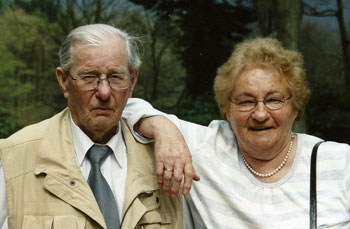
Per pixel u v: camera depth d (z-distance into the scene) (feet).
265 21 29.37
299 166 7.23
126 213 6.21
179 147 6.20
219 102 7.56
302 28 33.09
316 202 6.93
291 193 7.06
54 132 6.46
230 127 7.91
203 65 33.76
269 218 6.97
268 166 7.35
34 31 40.19
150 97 35.32
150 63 35.58
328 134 29.37
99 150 6.51
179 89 34.99
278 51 7.13
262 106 6.93
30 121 39.24
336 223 6.79
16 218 6.04
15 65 40.19
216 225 7.12
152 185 6.61
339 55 33.06
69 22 39.19
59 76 6.41
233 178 7.36
